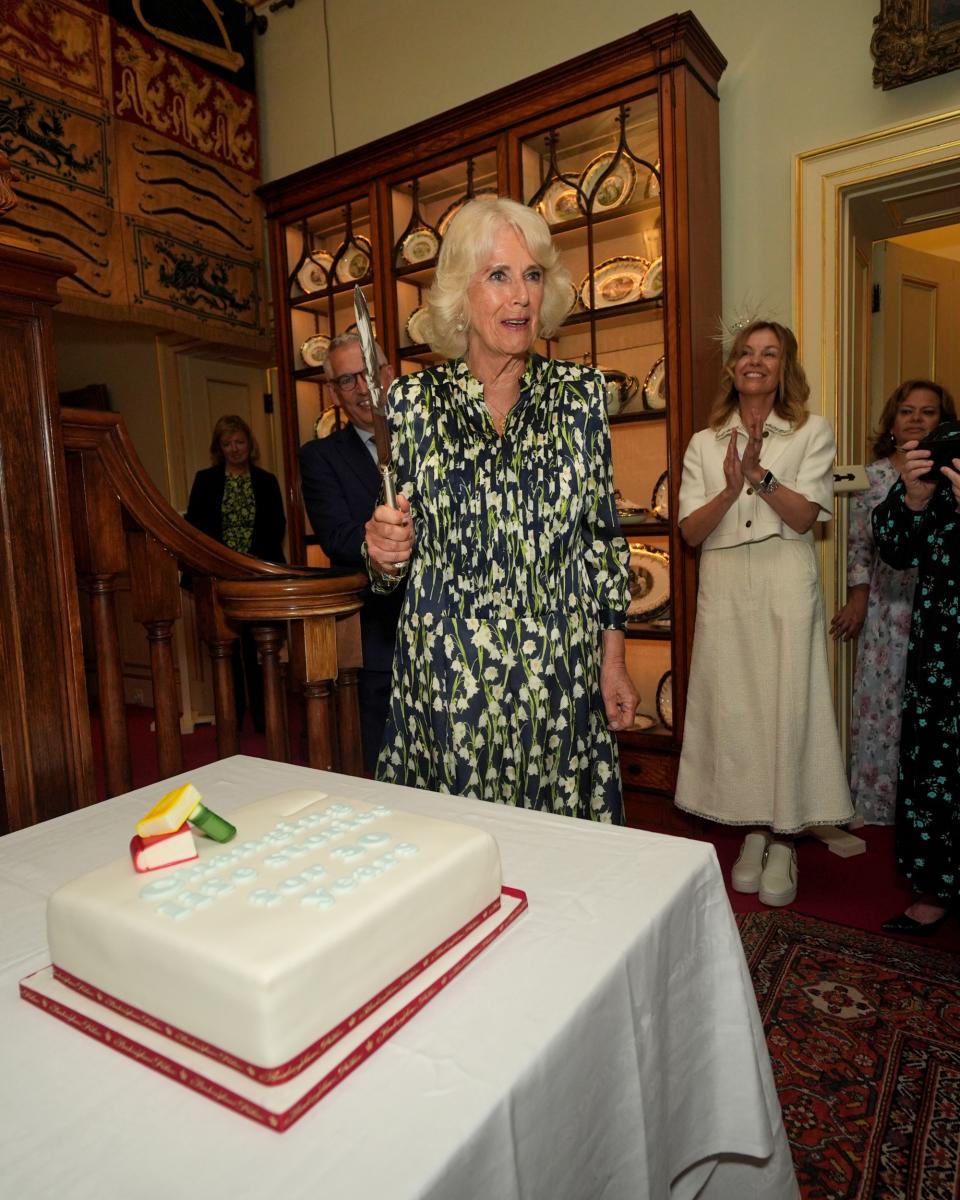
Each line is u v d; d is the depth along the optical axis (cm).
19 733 121
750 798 228
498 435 120
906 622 270
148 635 145
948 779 185
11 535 119
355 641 167
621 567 129
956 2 234
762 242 279
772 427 225
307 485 212
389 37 360
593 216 271
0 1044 52
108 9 337
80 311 332
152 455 461
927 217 283
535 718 119
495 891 66
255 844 63
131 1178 41
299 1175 41
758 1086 80
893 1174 129
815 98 266
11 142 307
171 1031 50
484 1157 45
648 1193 63
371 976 52
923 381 268
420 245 311
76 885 58
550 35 316
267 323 412
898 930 204
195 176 375
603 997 58
